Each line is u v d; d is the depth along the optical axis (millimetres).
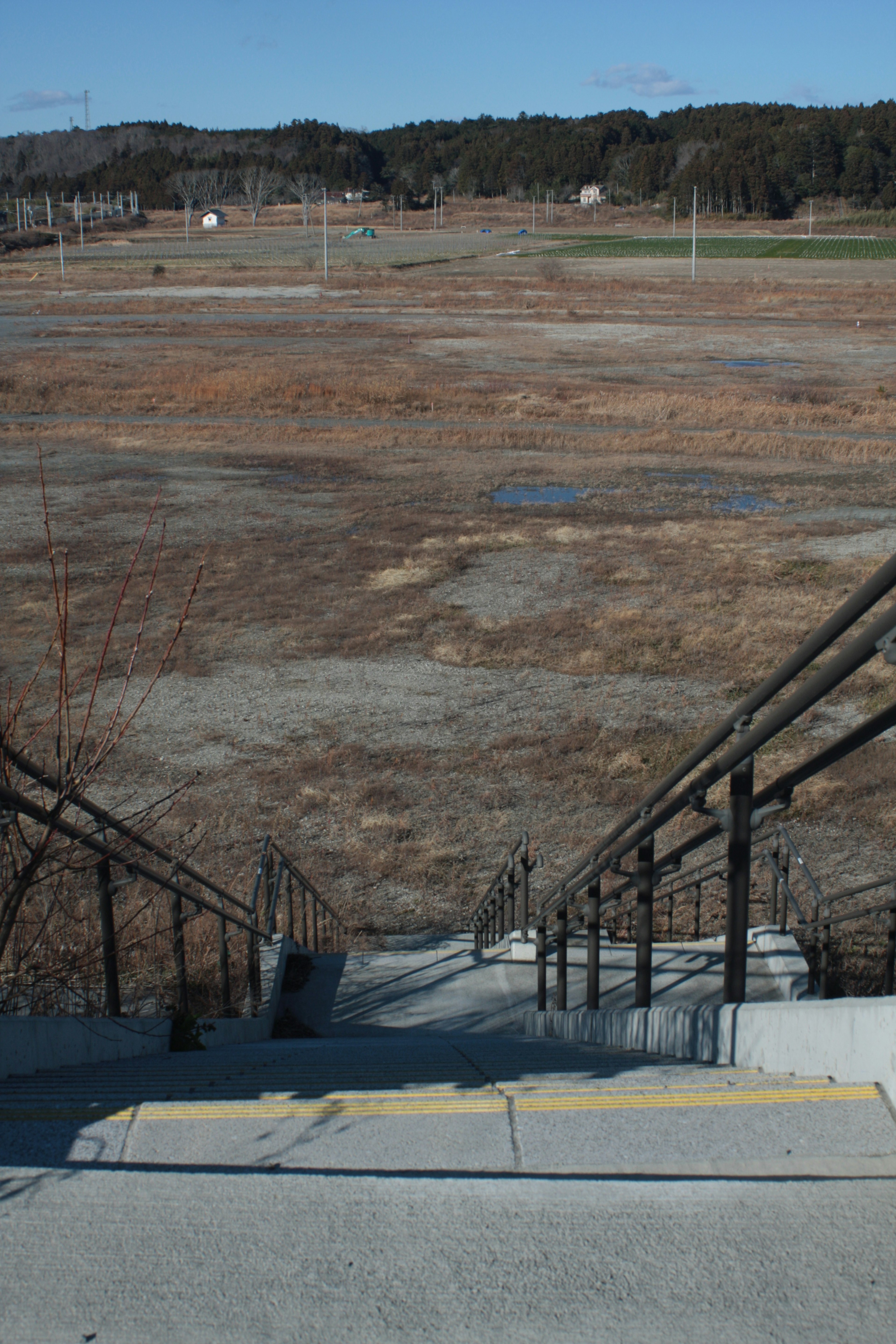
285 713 16641
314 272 120125
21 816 7129
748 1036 3395
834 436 41406
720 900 11492
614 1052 4793
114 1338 1747
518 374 55719
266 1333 1752
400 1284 1846
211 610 21641
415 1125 2516
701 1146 2328
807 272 116812
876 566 24359
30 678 17344
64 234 187875
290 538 27578
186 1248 1952
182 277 115750
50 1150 2457
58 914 5652
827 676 2418
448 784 14336
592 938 5762
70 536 27328
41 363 58000
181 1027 5309
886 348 65625
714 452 39219
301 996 8516
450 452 39406
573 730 15984
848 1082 2666
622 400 46969
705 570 24406
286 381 50906
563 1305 1787
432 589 23297
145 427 42875
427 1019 8000
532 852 12445
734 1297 1788
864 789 13617
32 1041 3633
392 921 11312
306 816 13414
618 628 20500
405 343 68562
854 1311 1748
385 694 17438
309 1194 2096
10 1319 1795
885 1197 2033
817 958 7816
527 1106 2625
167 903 8773
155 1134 2518
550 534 27828
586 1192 2066
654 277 112438
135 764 14688
